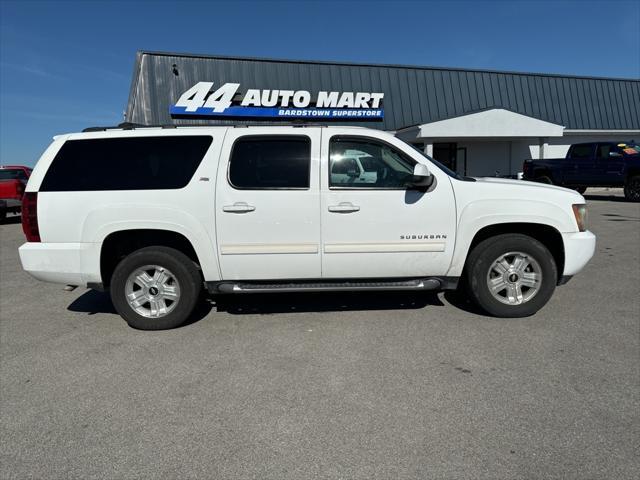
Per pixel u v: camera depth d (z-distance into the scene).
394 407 2.99
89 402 3.14
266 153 4.30
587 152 16.78
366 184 4.30
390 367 3.56
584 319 4.52
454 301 5.19
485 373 3.43
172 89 19.34
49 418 2.95
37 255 4.30
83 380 3.46
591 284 5.76
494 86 23.20
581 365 3.52
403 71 21.97
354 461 2.47
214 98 19.31
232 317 4.78
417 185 4.14
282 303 5.22
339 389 3.24
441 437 2.66
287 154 4.29
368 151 4.34
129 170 4.30
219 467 2.45
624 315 4.62
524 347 3.88
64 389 3.33
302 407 3.02
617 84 25.20
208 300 5.39
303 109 20.41
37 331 4.53
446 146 23.88
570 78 24.48
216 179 4.24
